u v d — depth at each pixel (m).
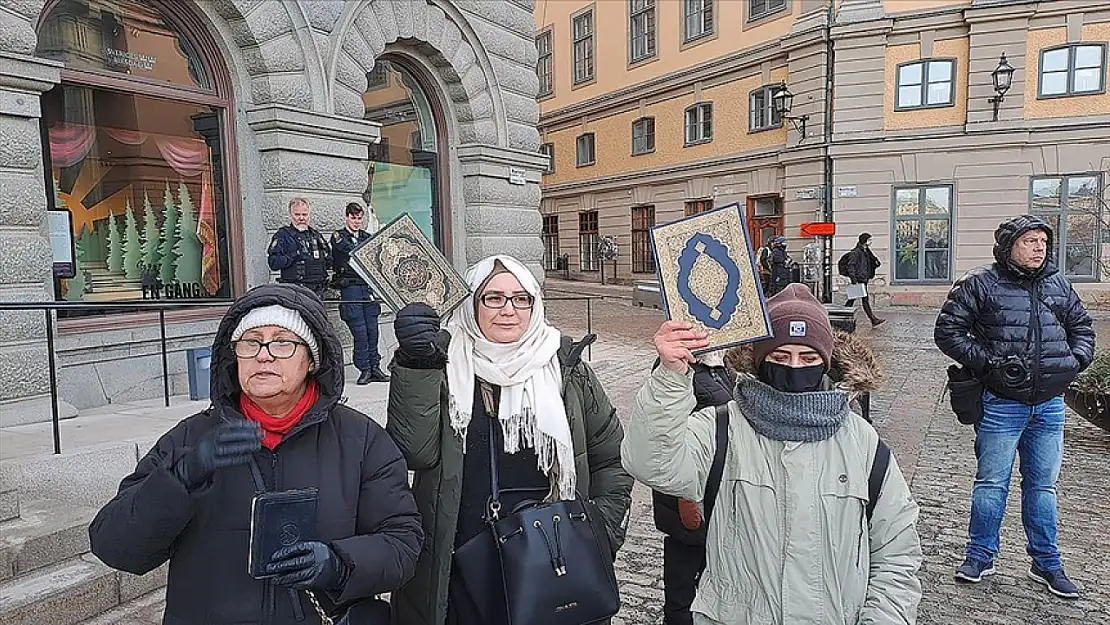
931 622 3.69
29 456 4.41
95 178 6.62
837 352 2.35
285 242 7.01
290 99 7.59
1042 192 20.23
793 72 22.48
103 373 6.47
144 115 6.95
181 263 7.25
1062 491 5.57
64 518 3.95
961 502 5.33
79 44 6.46
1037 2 19.50
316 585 1.74
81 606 3.56
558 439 2.42
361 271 2.39
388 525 2.01
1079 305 3.89
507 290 2.50
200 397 6.72
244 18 7.21
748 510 2.12
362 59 8.40
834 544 2.07
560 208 32.81
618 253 29.80
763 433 2.15
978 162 20.50
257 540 1.69
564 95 31.94
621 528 2.73
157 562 1.85
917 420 7.72
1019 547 4.52
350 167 8.23
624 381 10.02
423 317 2.31
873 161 21.30
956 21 20.23
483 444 2.45
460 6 9.67
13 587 3.51
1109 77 19.44
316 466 1.95
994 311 3.84
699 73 25.52
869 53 21.00
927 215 21.11
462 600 2.30
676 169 26.75
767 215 24.03
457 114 10.05
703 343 2.02
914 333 14.89
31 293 5.70
